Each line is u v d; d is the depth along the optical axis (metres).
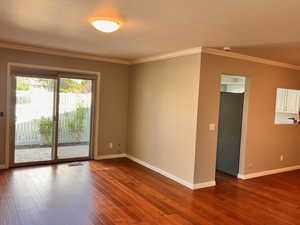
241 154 4.84
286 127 5.43
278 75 5.09
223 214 3.27
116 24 2.76
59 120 5.32
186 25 2.87
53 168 4.93
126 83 6.04
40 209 3.14
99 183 4.20
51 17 2.81
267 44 3.56
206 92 4.14
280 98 5.27
